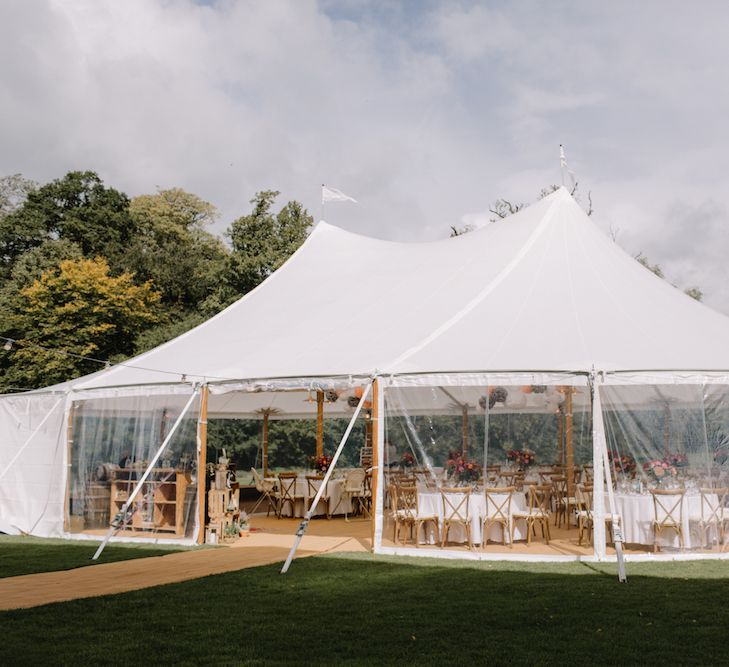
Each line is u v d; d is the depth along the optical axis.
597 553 10.31
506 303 12.55
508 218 15.80
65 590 8.41
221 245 50.06
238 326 15.02
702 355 11.16
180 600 7.86
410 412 11.29
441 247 15.75
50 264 34.84
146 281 37.19
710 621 6.87
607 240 14.78
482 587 8.47
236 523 13.01
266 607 7.52
